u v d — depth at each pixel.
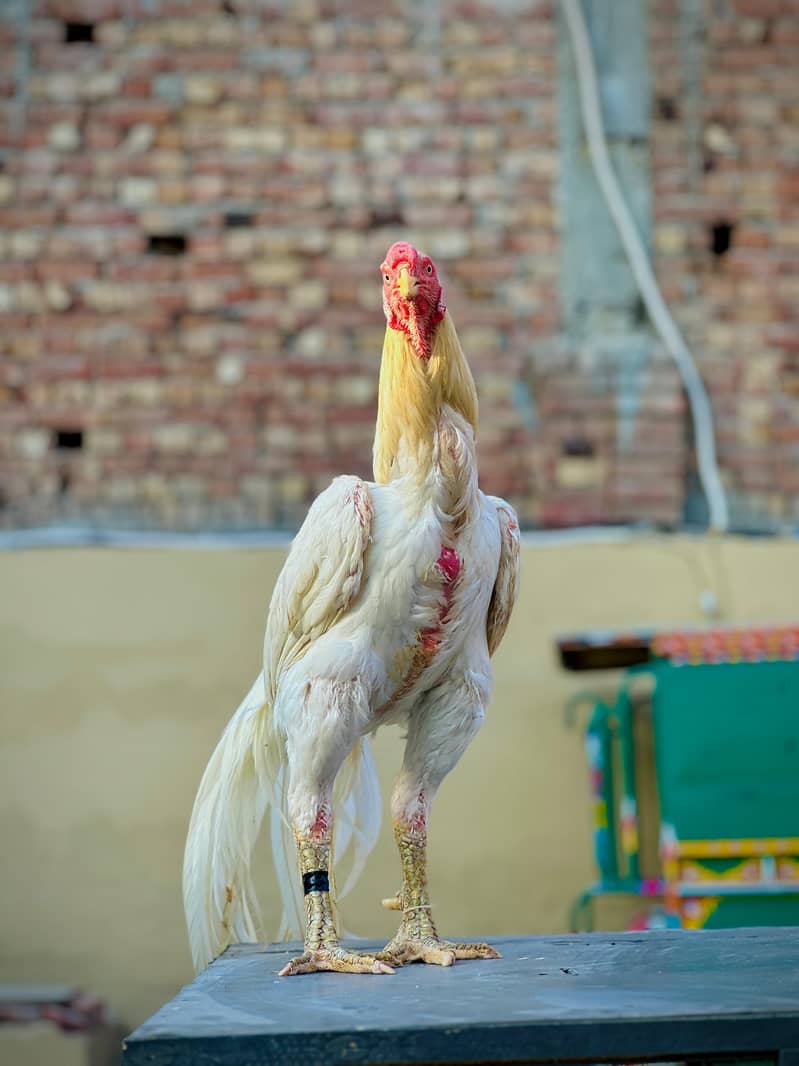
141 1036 2.19
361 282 6.42
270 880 5.62
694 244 6.43
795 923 5.06
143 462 6.29
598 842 5.49
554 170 6.46
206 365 6.36
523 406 6.31
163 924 5.69
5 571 5.91
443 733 2.97
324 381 6.36
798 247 6.45
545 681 5.85
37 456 6.29
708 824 5.11
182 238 6.44
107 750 5.80
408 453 2.84
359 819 3.35
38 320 6.36
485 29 6.54
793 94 6.54
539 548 5.96
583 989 2.48
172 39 6.51
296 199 6.45
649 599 5.91
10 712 5.82
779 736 5.12
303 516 6.27
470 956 2.93
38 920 5.69
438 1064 2.19
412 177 6.46
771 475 6.28
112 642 5.88
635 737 5.75
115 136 6.46
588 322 6.37
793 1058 2.16
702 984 2.51
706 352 6.36
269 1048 2.18
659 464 6.19
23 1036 5.31
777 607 5.90
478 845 5.73
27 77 6.48
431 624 2.84
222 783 3.26
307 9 6.54
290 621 2.90
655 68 6.53
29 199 6.42
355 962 2.76
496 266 6.41
